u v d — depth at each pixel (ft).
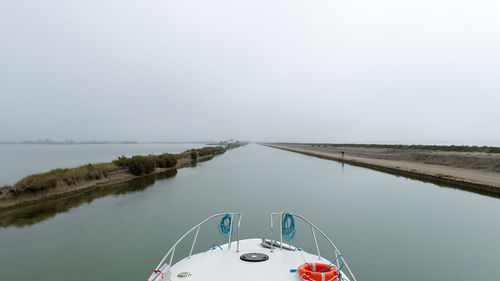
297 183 77.71
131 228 37.88
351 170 111.34
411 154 156.15
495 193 56.90
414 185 72.84
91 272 25.05
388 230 36.70
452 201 53.93
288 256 16.44
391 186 71.67
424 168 96.99
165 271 13.06
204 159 186.50
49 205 51.90
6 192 51.85
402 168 96.63
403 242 32.40
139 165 95.66
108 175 82.53
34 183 55.93
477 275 24.36
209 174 100.27
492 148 148.25
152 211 47.01
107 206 50.88
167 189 68.49
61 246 31.48
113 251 29.84
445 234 35.09
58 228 38.04
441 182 73.92
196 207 49.75
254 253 16.61
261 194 61.57
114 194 62.28
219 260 15.84
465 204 51.26
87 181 72.74
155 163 109.91
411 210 47.14
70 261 27.45
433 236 34.40
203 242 32.37
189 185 74.74
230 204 52.01
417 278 23.81
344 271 25.21
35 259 27.99
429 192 63.05
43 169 127.95
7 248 30.91
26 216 44.37
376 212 45.93
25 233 36.06
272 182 79.92
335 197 58.08
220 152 276.00
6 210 48.08
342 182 79.15
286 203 52.65
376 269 25.53
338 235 34.86
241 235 34.86
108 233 35.88
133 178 89.10
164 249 30.32
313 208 48.75
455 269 25.49
